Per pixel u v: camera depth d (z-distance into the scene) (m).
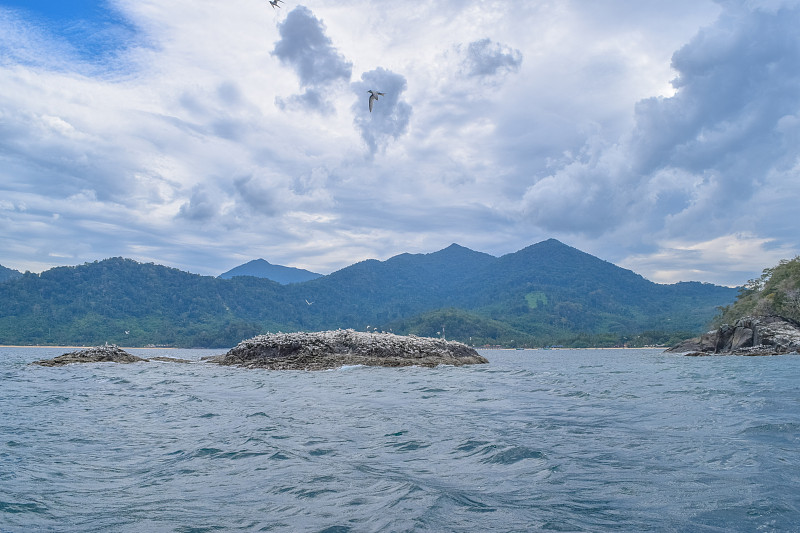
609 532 7.14
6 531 7.34
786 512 7.75
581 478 9.83
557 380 33.72
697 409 18.48
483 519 7.70
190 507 8.41
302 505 8.46
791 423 14.95
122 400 22.69
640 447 12.36
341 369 45.12
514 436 13.91
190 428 15.48
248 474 10.34
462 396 24.03
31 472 10.55
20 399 23.12
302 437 13.99
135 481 9.91
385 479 9.93
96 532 7.34
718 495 8.63
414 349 53.31
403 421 16.64
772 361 60.47
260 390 27.19
